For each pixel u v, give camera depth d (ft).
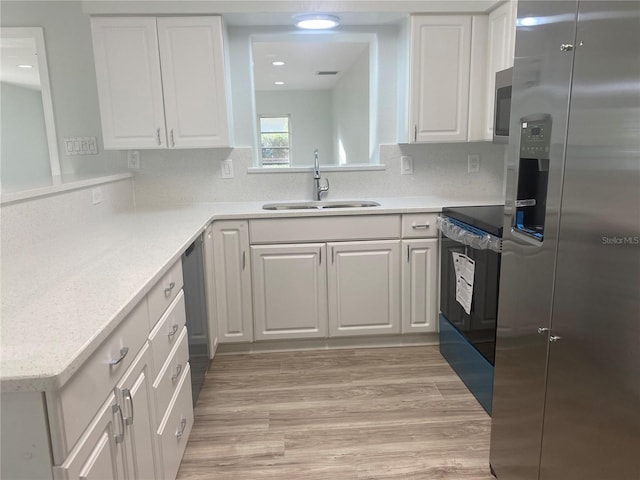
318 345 9.87
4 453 2.90
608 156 3.48
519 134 4.91
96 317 3.56
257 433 6.97
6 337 3.22
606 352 3.62
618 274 3.43
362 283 9.47
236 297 9.33
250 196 10.79
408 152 10.85
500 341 5.58
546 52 4.29
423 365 9.04
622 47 3.29
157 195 10.56
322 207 10.62
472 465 6.20
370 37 10.86
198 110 9.34
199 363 7.58
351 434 6.91
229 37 10.32
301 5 9.11
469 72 9.64
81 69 9.86
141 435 4.40
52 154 10.12
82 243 6.29
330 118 25.34
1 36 9.70
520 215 5.11
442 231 9.04
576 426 4.08
